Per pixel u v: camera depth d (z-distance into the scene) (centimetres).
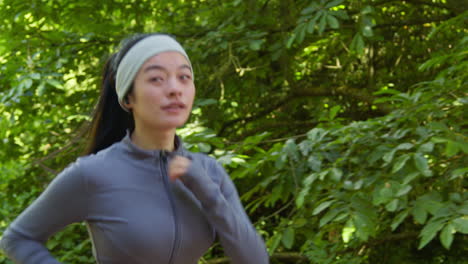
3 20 408
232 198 131
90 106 429
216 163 133
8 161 457
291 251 473
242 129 538
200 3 490
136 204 114
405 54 516
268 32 433
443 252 413
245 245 117
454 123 255
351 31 441
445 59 273
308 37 449
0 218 449
